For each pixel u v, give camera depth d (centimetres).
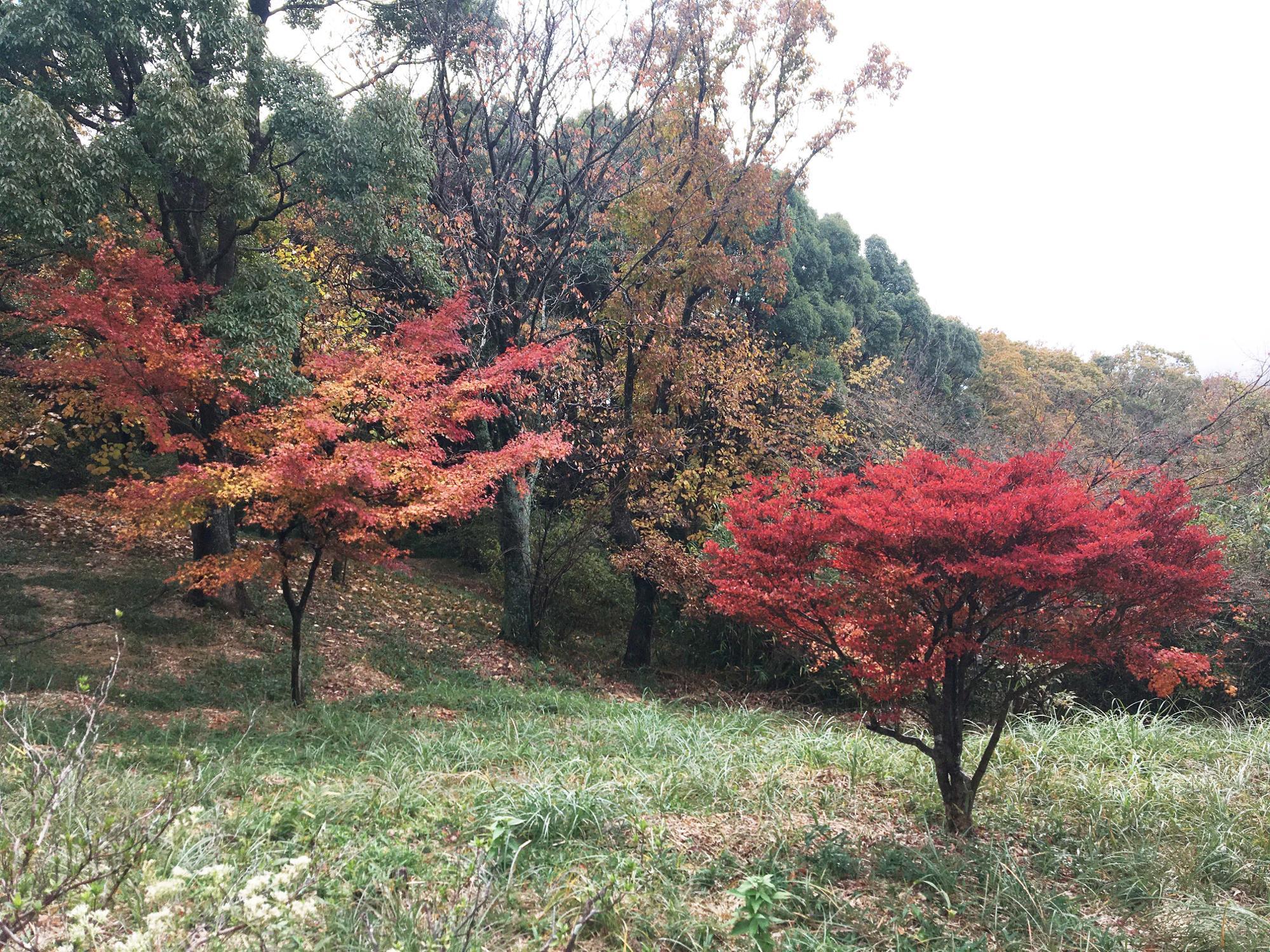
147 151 994
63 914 331
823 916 448
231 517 1302
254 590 1376
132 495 861
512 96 1566
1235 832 584
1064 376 3334
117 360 918
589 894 421
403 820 534
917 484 636
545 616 1672
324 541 918
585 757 764
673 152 1661
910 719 958
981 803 664
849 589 609
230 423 920
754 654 1568
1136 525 588
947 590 586
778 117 1667
